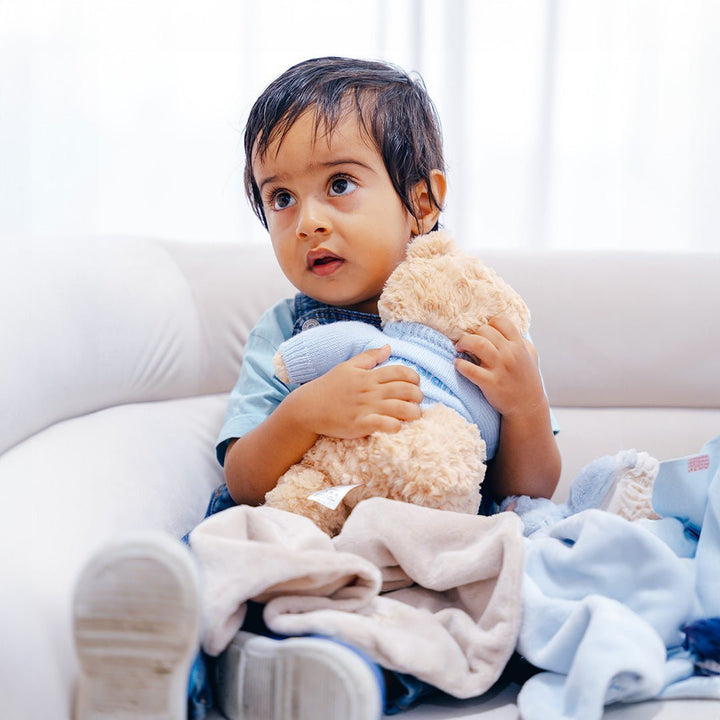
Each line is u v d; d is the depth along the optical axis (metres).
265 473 0.89
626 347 1.30
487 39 1.80
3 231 1.75
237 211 1.79
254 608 0.69
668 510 0.84
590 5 1.80
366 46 1.79
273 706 0.60
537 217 1.82
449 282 0.90
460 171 1.80
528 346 0.95
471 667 0.67
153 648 0.55
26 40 1.72
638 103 1.81
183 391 1.20
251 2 1.76
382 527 0.73
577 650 0.64
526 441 0.94
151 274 1.18
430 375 0.87
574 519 0.77
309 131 0.95
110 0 1.74
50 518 0.71
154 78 1.77
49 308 0.95
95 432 0.96
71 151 1.76
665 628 0.70
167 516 0.90
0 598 0.58
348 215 0.95
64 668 0.59
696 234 1.82
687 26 1.79
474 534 0.73
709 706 0.65
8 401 0.83
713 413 1.31
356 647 0.62
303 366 0.90
